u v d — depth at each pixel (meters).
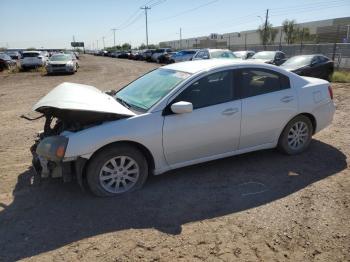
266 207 3.97
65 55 26.36
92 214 3.89
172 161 4.54
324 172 4.90
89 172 4.14
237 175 4.86
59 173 4.15
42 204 4.14
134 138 4.17
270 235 3.44
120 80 19.50
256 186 4.51
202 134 4.57
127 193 4.36
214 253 3.18
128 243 3.36
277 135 5.28
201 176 4.84
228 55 21.31
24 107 10.87
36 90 15.47
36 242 3.40
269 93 5.09
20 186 4.65
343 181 4.61
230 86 4.80
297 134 5.52
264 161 5.33
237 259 3.10
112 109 4.15
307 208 3.93
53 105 3.97
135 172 4.38
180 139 4.45
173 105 4.24
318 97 5.54
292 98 5.26
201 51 21.91
